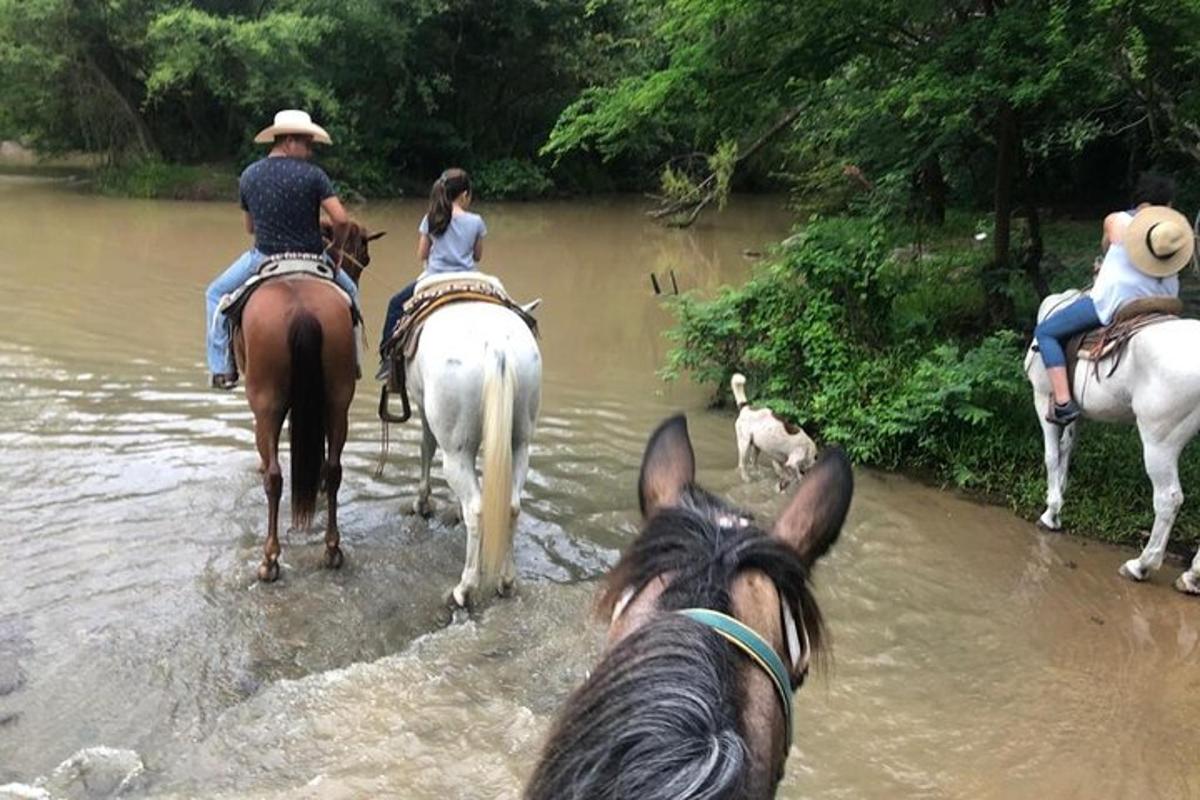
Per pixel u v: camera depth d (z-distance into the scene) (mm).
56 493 6566
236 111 26953
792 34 8711
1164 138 9180
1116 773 4262
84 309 11984
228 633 5062
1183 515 6680
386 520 6512
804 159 19844
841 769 4242
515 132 32188
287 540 6113
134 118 26000
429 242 6098
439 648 4949
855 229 9203
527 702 4562
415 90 29359
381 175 28859
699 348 9297
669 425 2178
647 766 1245
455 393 5199
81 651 4828
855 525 6684
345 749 4188
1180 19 6629
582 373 10375
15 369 9367
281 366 5344
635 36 30312
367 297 13453
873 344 8734
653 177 32312
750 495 7047
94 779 3963
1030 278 10391
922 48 8523
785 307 8781
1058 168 19672
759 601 1704
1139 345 5887
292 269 5645
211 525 6238
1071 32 7012
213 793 3912
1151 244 6004
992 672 5016
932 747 4410
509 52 30859
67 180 27266
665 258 18719
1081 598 5801
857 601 5695
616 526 6598
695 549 1750
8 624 5016
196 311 12102
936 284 11102
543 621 5246
